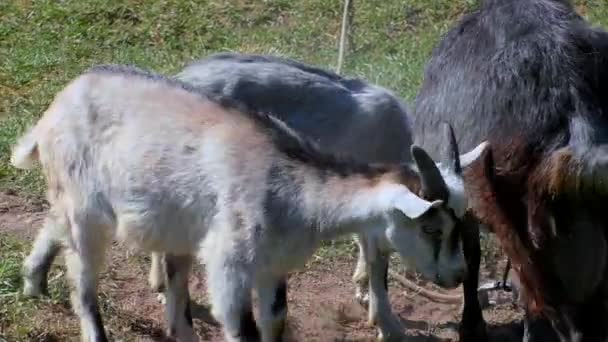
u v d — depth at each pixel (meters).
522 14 9.16
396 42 15.89
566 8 9.29
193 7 16.84
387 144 10.63
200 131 8.86
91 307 9.64
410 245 8.23
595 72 8.65
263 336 9.16
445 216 8.07
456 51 9.59
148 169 8.95
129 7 16.75
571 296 8.75
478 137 8.94
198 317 10.43
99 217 9.38
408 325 10.68
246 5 16.94
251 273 8.70
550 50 8.73
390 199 8.12
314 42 15.99
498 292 11.24
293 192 8.58
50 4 16.81
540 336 9.52
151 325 10.24
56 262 10.87
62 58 15.36
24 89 14.55
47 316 10.22
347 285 11.17
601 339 8.87
